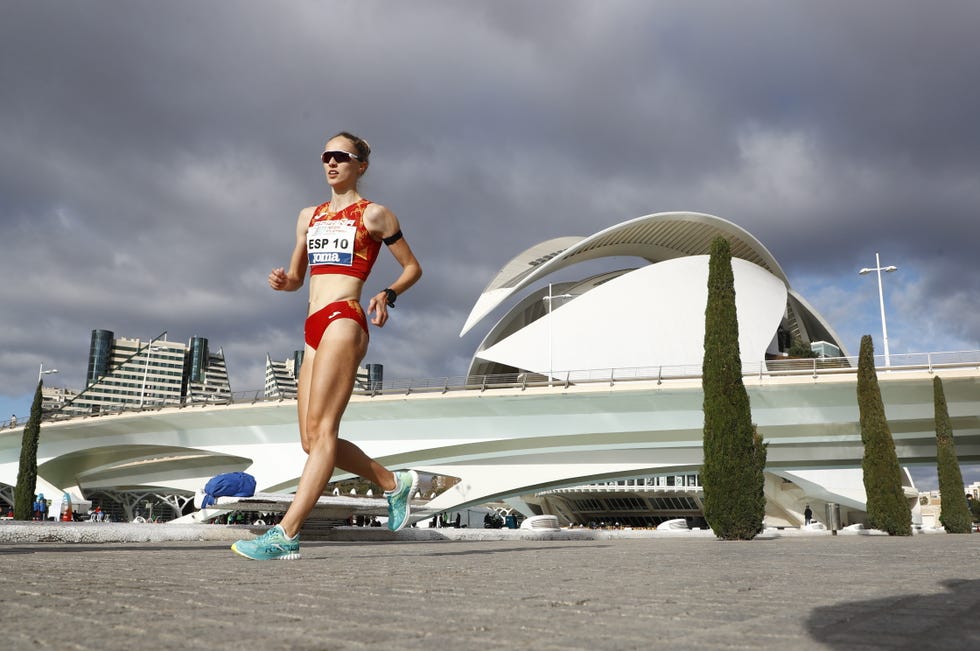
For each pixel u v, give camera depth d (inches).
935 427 1181.1
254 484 888.3
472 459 1376.7
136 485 1972.2
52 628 63.9
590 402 1279.5
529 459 1379.2
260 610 78.0
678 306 1803.6
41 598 86.9
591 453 1348.4
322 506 625.0
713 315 843.4
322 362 183.6
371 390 1378.0
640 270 1862.7
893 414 1219.9
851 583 118.3
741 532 762.8
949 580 124.5
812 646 55.4
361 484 1958.7
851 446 1288.1
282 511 752.3
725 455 790.5
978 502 3592.5
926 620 70.7
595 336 1769.2
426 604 84.7
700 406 1246.9
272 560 175.0
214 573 130.3
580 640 58.9
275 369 5108.3
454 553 244.1
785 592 101.5
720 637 60.4
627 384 1277.1
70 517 1562.5
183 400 1550.2
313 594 95.2
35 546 263.7
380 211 195.9
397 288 196.4
